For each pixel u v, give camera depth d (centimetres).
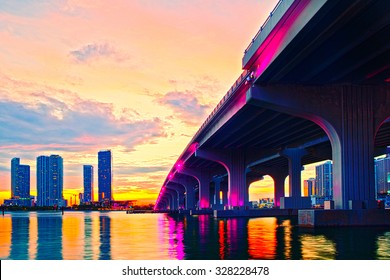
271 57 4178
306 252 2522
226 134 7906
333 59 3925
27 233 4859
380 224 4416
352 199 4500
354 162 4553
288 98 4709
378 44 3612
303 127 6906
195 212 12988
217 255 2464
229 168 9538
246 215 9031
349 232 3844
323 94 4703
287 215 9262
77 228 5975
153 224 7044
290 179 9469
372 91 4688
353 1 2897
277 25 3703
